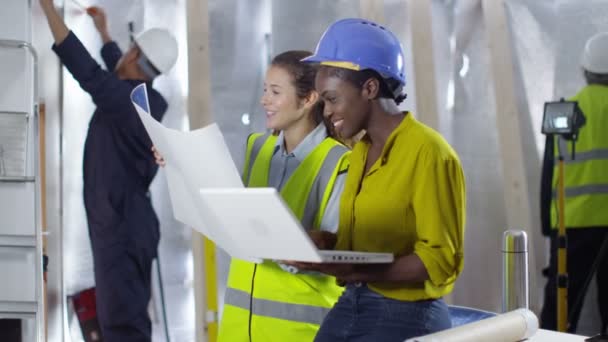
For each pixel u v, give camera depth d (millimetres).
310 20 3447
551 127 3236
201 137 1709
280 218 1322
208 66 3314
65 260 3250
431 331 1562
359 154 1669
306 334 1948
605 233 3377
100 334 3281
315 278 1957
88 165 3219
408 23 3553
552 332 1431
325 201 1953
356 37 1579
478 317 1739
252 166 2150
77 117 3258
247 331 2012
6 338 2535
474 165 3584
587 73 3385
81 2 3275
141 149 3232
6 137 2492
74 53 3062
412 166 1546
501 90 3475
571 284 3430
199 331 3322
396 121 1610
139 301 3248
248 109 3457
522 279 1455
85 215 3279
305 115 2051
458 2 3545
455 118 3570
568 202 3410
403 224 1573
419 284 1567
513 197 3482
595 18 3439
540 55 3535
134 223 3234
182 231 3389
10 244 2465
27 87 2498
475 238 3598
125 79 3256
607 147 3348
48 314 3133
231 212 1421
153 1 3346
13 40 2479
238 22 3422
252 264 2018
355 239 1633
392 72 1578
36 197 2471
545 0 3521
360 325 1618
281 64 2055
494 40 3479
